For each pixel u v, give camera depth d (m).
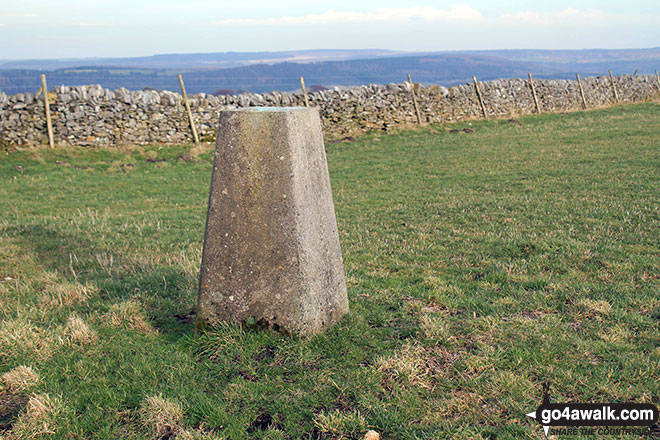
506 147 19.98
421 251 7.54
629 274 5.99
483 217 9.59
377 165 18.31
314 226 4.42
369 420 3.46
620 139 19.75
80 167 18.34
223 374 4.06
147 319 5.13
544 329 4.54
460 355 4.18
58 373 4.12
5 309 5.48
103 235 9.11
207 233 4.46
